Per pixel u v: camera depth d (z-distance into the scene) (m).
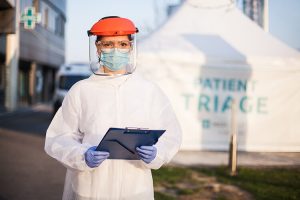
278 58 8.45
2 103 24.55
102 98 2.31
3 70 25.05
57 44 34.38
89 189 2.24
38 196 5.16
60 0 28.86
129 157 2.18
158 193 5.12
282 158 7.93
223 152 8.57
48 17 27.67
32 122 15.54
